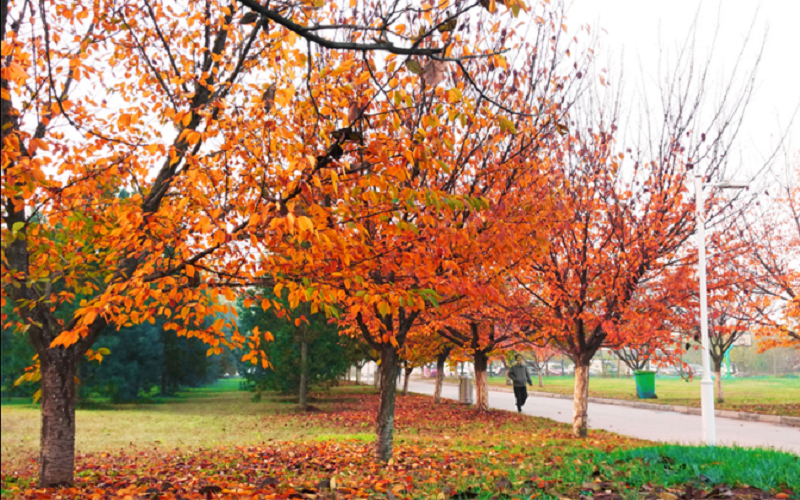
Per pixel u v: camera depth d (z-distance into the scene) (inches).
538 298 502.9
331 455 398.0
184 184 285.4
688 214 486.3
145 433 649.6
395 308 234.4
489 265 293.4
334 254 218.7
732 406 811.4
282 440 548.1
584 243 467.2
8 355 1029.8
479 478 269.0
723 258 526.9
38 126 249.0
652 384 1017.5
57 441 278.4
